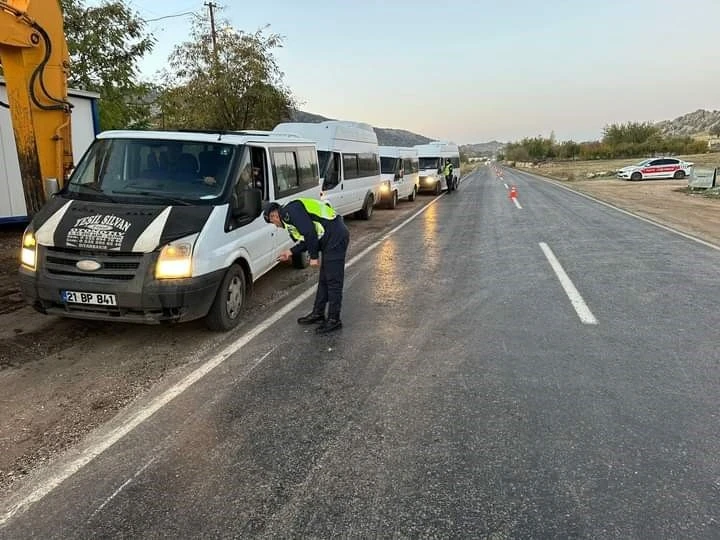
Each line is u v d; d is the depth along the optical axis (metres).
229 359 4.49
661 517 2.51
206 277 4.62
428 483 2.79
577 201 20.66
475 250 9.87
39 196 6.04
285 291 6.87
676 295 6.49
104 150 5.50
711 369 4.26
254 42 20.23
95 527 2.45
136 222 4.55
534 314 5.76
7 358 4.46
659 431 3.29
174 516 2.53
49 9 5.96
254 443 3.18
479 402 3.71
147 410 3.58
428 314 5.79
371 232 12.52
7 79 5.78
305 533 2.42
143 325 5.34
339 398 3.77
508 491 2.71
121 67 15.56
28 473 2.87
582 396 3.79
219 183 5.29
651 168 36.03
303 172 7.98
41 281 4.46
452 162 28.20
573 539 2.37
